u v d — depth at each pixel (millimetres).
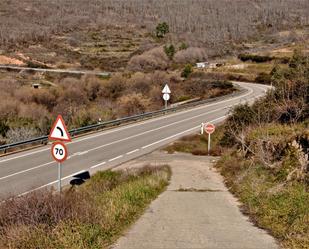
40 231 6855
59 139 11055
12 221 7195
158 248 7020
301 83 20188
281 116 19812
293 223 7828
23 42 163500
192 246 7113
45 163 20891
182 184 14516
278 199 9484
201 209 10172
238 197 11805
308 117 18609
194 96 65188
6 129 30141
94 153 23984
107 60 126500
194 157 23141
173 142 27594
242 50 139625
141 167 18516
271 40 149625
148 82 69250
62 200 7848
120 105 51250
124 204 9523
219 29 193125
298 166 11281
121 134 31062
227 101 51844
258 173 13016
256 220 8961
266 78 80562
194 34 184750
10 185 16500
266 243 7289
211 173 17609
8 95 52531
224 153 21469
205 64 107250
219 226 8484
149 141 28391
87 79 68688
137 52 136250
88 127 31297
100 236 7320
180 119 39188
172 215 9445
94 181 16000
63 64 119250
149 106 53281
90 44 164625
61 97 58219
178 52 120750
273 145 14719
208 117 39969
